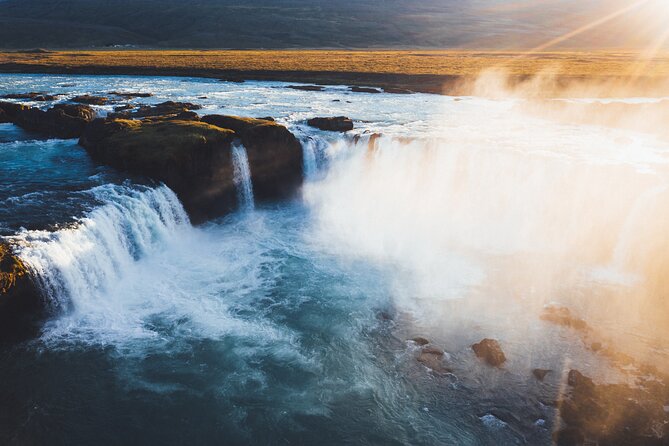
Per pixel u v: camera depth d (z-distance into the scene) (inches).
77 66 4579.2
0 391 901.8
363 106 2787.9
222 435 844.0
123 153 1596.9
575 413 848.3
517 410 879.1
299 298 1223.5
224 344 1050.7
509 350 1032.8
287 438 839.7
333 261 1414.9
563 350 1029.2
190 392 925.2
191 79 4079.7
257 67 4569.4
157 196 1471.5
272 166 1833.2
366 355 1026.7
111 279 1232.8
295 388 941.2
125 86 3548.2
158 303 1181.1
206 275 1317.7
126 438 832.9
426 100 3058.6
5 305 985.5
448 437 837.2
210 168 1667.1
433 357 1010.1
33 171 1579.7
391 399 914.7
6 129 2150.6
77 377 943.0
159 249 1419.8
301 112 2554.1
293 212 1777.8
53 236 1123.3
